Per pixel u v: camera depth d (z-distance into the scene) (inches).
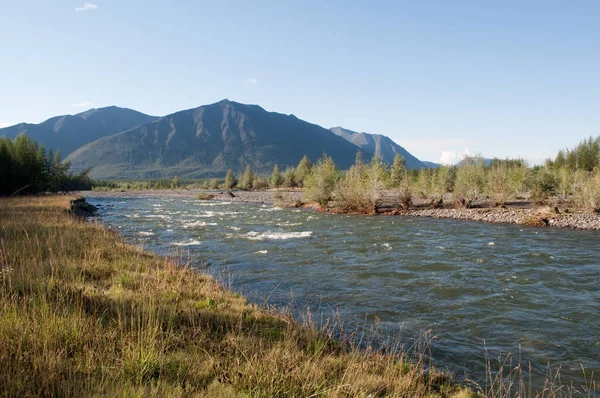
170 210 1811.0
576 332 362.6
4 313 224.8
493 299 457.4
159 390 175.0
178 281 406.6
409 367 259.0
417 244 832.3
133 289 362.0
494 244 832.3
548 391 259.3
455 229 1075.9
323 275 561.3
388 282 527.8
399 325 374.0
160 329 243.4
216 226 1144.8
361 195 1599.4
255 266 613.6
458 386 248.5
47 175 2369.6
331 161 1835.6
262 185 4948.3
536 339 346.6
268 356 225.8
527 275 569.3
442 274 573.0
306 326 312.7
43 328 210.2
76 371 181.0
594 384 270.7
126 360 191.3
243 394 181.3
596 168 1573.6
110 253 526.0
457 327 372.2
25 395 151.4
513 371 287.0
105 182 5944.9
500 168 1902.1
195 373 201.8
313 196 1792.6
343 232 1015.0
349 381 214.8
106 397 160.2
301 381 201.2
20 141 2171.5
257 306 367.9
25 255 420.5
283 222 1262.3
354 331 351.6
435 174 2282.2
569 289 500.1
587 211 1306.6
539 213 1269.7
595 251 753.6
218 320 298.8
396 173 2324.1
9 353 180.4
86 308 275.3
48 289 285.9
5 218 805.2
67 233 619.8
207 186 5787.4
